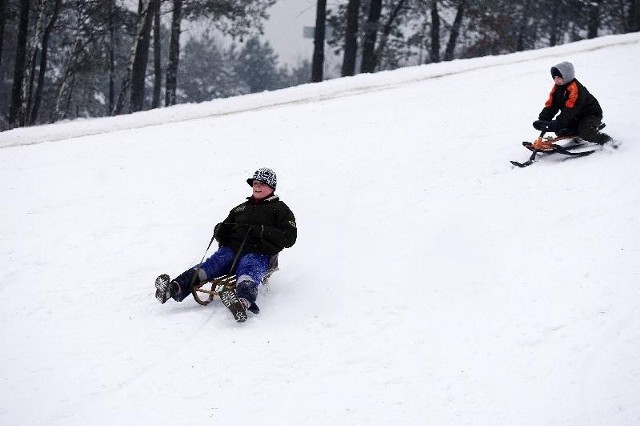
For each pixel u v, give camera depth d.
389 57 49.41
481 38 54.41
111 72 49.75
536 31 77.50
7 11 42.41
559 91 14.16
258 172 9.80
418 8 50.50
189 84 122.94
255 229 9.42
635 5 64.25
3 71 66.25
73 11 45.38
